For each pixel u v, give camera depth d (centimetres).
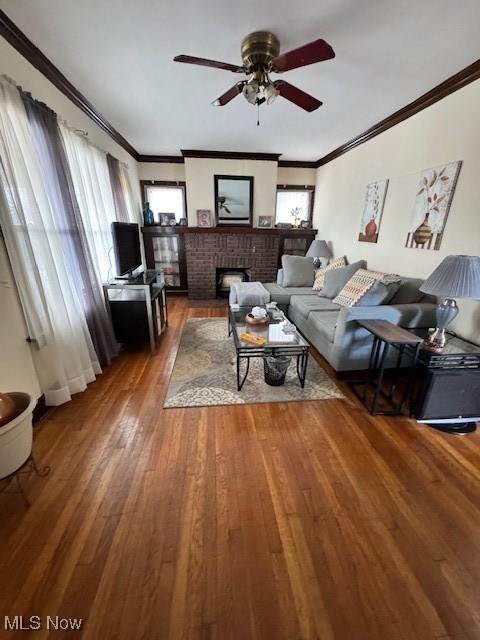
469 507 136
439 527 127
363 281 291
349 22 161
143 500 137
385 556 115
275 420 197
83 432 182
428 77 218
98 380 246
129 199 418
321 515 131
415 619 96
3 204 161
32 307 183
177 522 126
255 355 223
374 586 105
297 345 220
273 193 486
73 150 238
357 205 376
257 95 183
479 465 161
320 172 496
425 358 189
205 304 488
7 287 168
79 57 197
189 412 204
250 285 375
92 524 125
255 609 98
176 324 388
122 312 298
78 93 246
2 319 164
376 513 132
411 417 201
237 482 147
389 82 226
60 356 207
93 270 253
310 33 171
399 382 249
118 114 298
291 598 101
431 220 251
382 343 232
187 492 141
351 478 151
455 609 99
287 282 414
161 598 100
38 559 112
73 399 218
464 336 221
